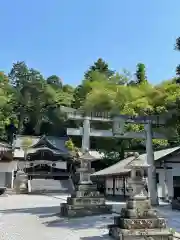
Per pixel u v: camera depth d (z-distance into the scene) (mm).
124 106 26172
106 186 38656
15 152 59094
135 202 10516
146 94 26969
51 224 14914
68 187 49062
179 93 21234
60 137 65688
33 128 75125
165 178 28578
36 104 72312
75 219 16453
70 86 77375
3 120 70250
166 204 25062
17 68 92562
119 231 10227
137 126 37000
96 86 42312
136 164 11047
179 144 36281
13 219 16875
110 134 24391
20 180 47750
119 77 44844
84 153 19500
